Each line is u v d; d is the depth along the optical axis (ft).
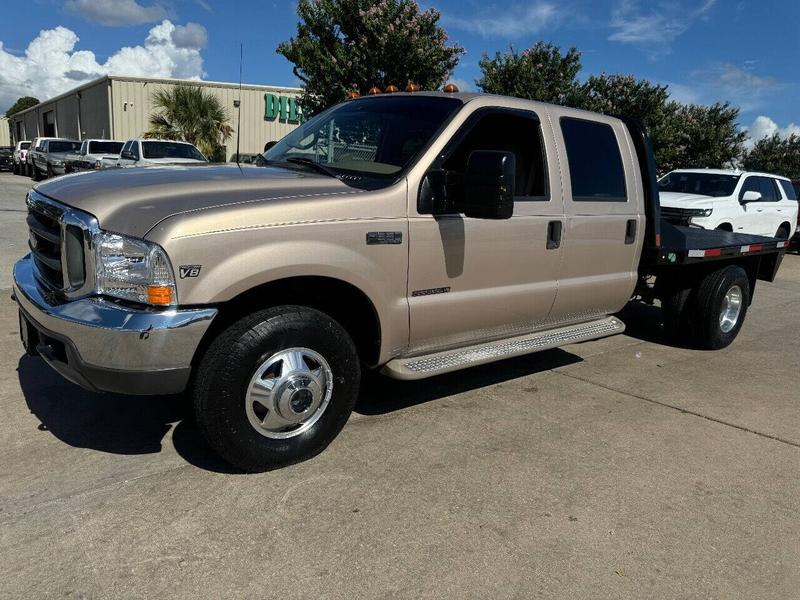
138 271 9.55
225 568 8.66
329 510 10.14
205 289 9.78
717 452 13.01
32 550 8.82
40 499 10.06
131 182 11.05
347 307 12.37
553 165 14.69
